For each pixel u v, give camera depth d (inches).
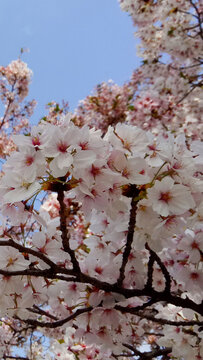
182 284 20.7
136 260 17.6
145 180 14.2
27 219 15.3
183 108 65.2
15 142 13.7
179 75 67.2
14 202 14.4
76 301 18.4
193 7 66.2
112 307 16.8
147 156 15.2
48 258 14.9
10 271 14.4
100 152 14.0
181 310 22.6
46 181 13.8
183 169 14.8
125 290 16.6
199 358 21.6
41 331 45.8
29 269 15.0
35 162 13.5
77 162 13.4
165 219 15.1
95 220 17.8
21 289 15.2
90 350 22.6
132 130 14.8
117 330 18.7
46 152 13.4
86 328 18.1
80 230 49.7
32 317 20.0
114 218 15.1
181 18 67.1
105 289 16.3
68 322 18.1
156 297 17.1
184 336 22.0
